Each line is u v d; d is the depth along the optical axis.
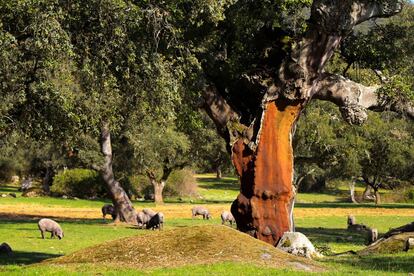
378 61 23.06
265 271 13.07
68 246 26.95
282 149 20.70
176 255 14.51
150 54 17.02
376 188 70.88
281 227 20.48
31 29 14.88
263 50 21.31
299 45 20.19
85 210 53.53
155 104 17.20
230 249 14.75
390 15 20.39
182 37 19.25
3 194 68.19
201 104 21.69
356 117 21.09
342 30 19.88
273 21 20.58
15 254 23.56
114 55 16.58
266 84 20.86
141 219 37.28
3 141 17.86
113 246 15.52
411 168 67.06
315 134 47.09
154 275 12.60
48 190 71.25
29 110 16.02
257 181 20.66
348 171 61.97
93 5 15.48
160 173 64.50
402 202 77.56
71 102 16.09
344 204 70.69
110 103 17.83
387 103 21.61
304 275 12.88
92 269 13.58
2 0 14.38
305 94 20.47
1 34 14.23
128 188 70.31
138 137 46.75
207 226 15.82
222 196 80.19
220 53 21.80
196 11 16.98
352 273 14.21
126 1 16.14
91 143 40.12
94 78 16.39
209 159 68.44
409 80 22.73
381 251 20.53
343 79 21.34
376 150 61.94
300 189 92.56
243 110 22.05
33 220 42.22
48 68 15.30
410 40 22.62
